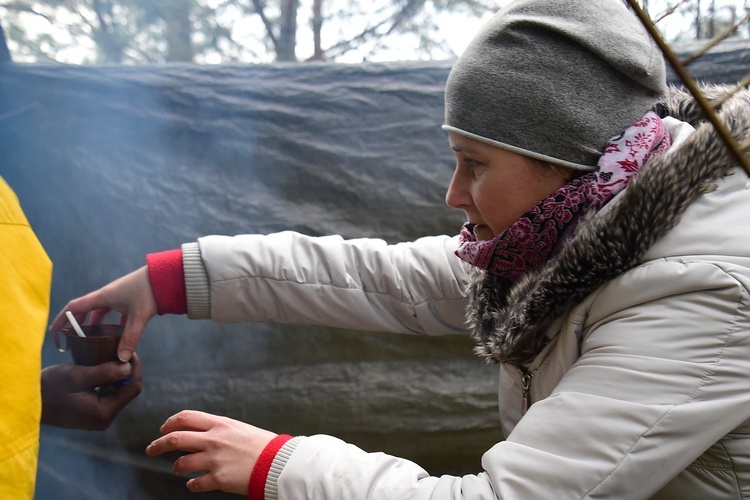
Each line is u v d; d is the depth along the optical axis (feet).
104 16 11.30
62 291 5.91
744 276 2.89
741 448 3.08
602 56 3.23
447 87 3.50
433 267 4.48
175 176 6.14
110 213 6.00
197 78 6.23
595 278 3.14
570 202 3.30
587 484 2.83
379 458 3.12
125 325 4.39
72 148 5.95
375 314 4.56
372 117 6.39
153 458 5.95
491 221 3.53
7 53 5.89
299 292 4.48
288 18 12.37
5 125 5.83
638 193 3.06
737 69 6.28
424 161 6.37
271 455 3.14
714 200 3.09
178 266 4.40
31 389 2.88
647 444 2.83
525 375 3.66
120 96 6.04
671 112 3.73
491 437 6.25
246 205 6.19
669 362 2.89
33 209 5.88
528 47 3.26
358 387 6.18
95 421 4.30
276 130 6.29
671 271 2.97
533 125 3.26
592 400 2.92
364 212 6.29
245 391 6.08
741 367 2.86
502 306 3.72
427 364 6.31
